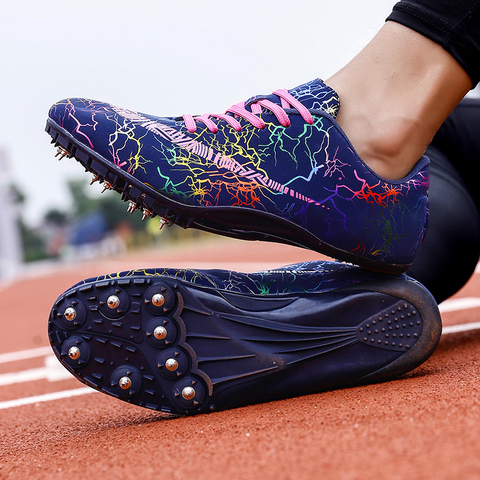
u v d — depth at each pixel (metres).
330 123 0.89
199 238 35.75
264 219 0.88
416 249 0.92
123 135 0.86
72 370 0.88
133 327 0.86
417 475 0.48
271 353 0.88
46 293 8.38
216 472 0.57
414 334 0.92
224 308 0.87
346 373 0.91
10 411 1.28
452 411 0.65
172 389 0.87
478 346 1.21
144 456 0.68
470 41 0.86
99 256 41.16
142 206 0.88
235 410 0.88
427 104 0.88
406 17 0.89
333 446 0.59
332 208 0.88
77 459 0.72
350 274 0.94
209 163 0.86
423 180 0.93
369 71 0.91
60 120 0.87
